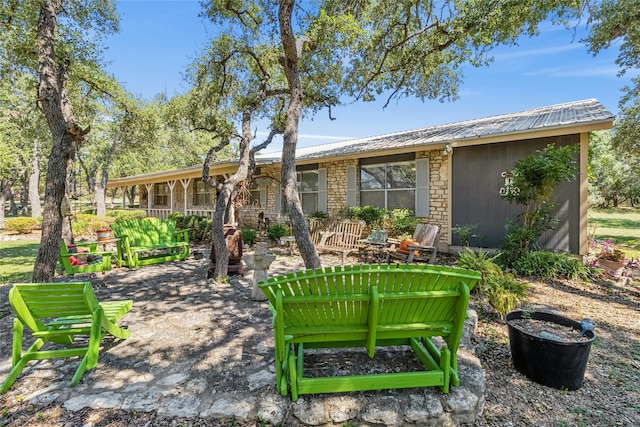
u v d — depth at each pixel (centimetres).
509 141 732
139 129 1376
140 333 345
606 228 1416
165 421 214
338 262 766
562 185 673
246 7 693
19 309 257
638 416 237
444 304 227
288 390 229
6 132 1415
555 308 450
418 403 220
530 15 628
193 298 468
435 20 768
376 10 782
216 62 802
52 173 471
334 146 1293
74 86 935
